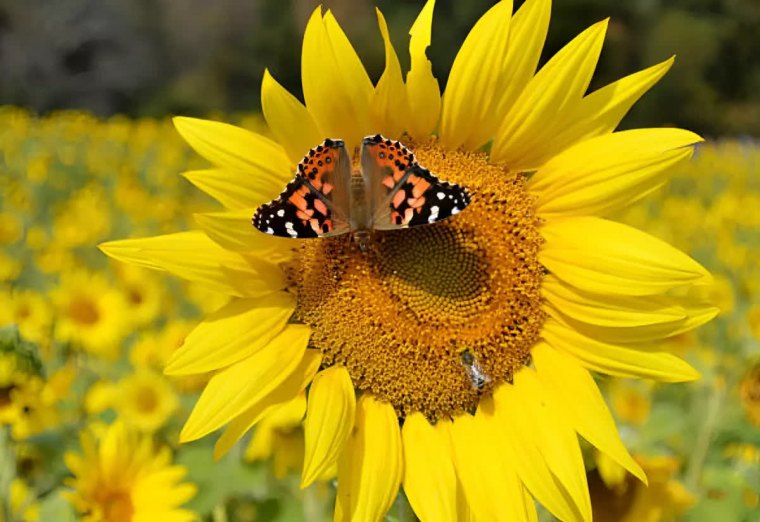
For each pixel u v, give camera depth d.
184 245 0.45
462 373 0.46
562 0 4.94
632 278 0.45
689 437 0.61
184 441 0.44
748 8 5.20
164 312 0.88
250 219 0.45
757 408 0.58
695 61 5.05
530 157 0.47
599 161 0.46
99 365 0.73
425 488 0.44
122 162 1.78
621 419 0.58
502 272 0.46
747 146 2.97
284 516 0.56
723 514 0.53
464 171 0.47
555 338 0.46
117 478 0.53
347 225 0.44
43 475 0.59
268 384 0.45
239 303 0.46
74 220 1.14
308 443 0.44
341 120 0.46
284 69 5.69
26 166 1.62
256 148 0.45
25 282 1.01
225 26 6.18
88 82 5.79
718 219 1.42
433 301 0.46
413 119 0.46
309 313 0.46
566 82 0.46
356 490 0.44
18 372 0.54
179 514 0.53
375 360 0.46
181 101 5.46
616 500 0.52
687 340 0.65
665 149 0.45
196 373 0.44
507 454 0.45
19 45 5.69
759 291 1.01
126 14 6.05
